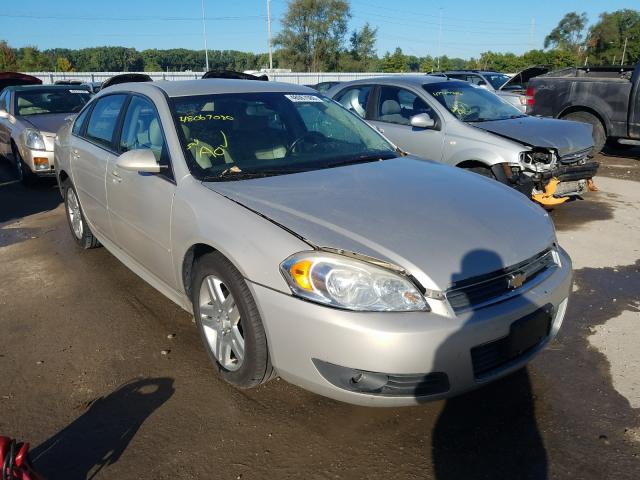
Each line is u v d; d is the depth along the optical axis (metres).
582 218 6.01
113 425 2.65
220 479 2.31
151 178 3.30
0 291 4.27
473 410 2.73
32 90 9.32
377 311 2.24
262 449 2.48
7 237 5.68
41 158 7.74
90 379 3.04
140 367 3.15
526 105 10.31
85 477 2.33
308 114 3.84
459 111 6.06
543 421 2.64
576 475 2.30
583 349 3.27
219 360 2.90
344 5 51.00
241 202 2.77
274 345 2.46
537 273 2.67
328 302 2.28
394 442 2.51
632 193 7.16
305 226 2.51
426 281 2.28
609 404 2.75
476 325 2.29
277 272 2.40
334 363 2.29
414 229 2.52
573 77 9.77
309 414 2.71
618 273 4.44
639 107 8.73
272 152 3.38
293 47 52.16
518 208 2.94
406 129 6.27
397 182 3.10
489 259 2.43
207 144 3.26
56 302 4.03
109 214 4.02
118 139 3.94
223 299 2.80
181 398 2.85
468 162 5.73
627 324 3.57
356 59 54.91
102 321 3.72
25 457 1.71
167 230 3.12
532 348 2.60
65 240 5.47
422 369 2.23
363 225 2.52
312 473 2.34
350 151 3.63
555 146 5.34
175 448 2.49
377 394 2.31
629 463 2.36
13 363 3.22
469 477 2.30
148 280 3.68
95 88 16.12
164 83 3.86
